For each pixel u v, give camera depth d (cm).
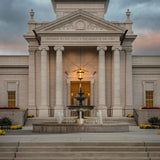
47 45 4275
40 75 4522
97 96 4494
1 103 4709
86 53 4575
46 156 1477
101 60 4272
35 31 4225
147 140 1653
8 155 1481
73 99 4603
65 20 4247
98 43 4272
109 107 4447
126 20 4638
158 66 4697
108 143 1580
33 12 4666
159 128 3362
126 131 2794
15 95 4706
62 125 2672
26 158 1453
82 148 1526
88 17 4244
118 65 4284
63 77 4512
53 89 4475
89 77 4538
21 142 1584
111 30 4244
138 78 4731
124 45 4562
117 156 1479
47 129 2700
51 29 4250
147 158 1452
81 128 2653
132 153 1487
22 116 3819
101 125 2659
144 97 4697
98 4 4797
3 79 4725
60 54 4275
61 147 1538
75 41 4272
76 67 4559
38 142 1581
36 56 4553
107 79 4488
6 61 4747
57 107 4225
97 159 1434
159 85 4722
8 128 3272
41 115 4247
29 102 4481
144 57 4756
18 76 4731
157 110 3803
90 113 4456
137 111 3906
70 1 4812
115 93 4291
